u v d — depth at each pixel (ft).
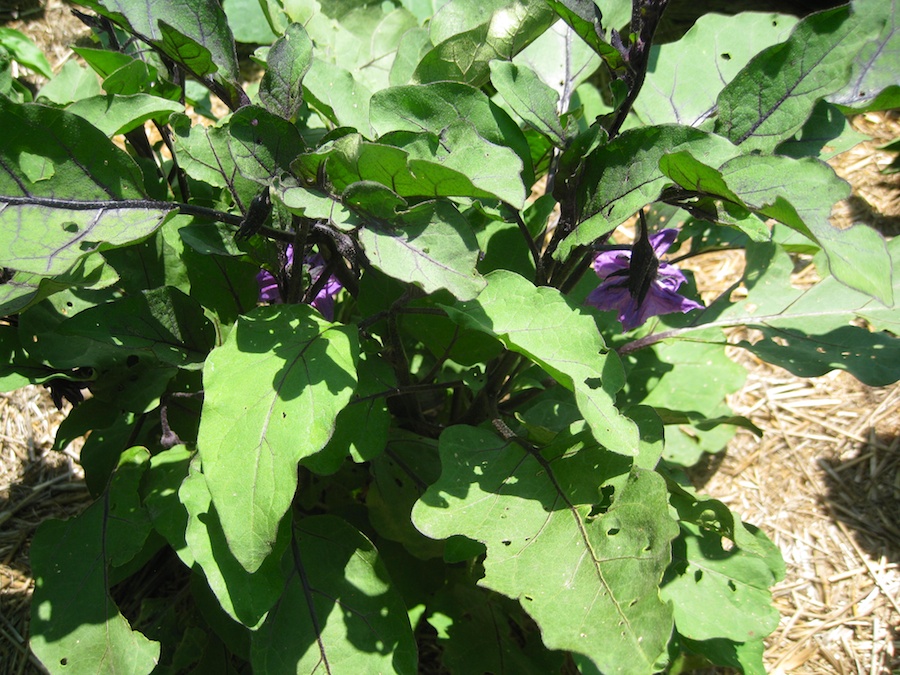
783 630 1.69
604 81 2.76
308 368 1.04
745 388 2.13
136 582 1.62
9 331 1.32
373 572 1.24
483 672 1.34
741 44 1.48
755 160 1.01
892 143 2.30
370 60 1.74
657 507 1.04
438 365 1.40
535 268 1.37
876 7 1.13
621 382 1.08
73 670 1.13
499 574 1.07
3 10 2.79
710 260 2.41
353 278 1.37
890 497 1.87
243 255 1.22
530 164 1.25
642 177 1.10
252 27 2.65
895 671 1.60
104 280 1.30
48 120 1.00
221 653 1.36
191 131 1.17
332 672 1.16
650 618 0.98
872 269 0.86
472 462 1.18
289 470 0.97
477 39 1.30
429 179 0.97
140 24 1.13
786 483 1.93
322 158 0.98
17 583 1.66
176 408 1.44
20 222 1.00
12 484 1.85
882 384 1.28
